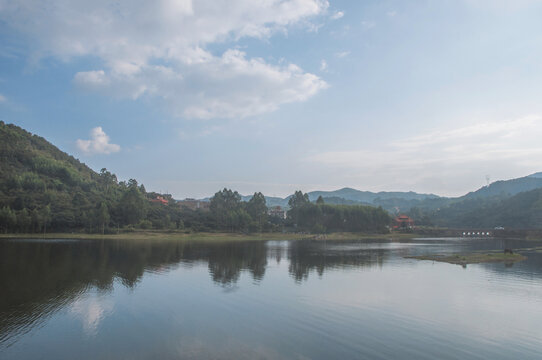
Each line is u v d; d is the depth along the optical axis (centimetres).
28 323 2688
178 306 3194
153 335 2445
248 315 2931
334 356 2108
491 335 2512
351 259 7062
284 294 3706
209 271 5184
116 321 2748
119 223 16012
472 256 7425
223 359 2053
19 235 13238
